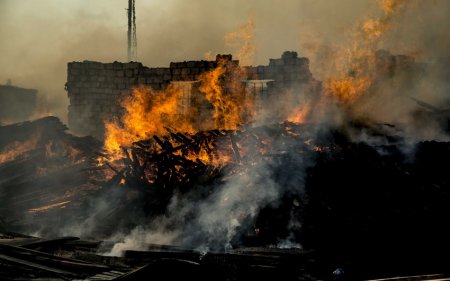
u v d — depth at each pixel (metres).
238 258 9.44
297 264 9.34
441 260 9.66
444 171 12.72
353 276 9.02
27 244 9.62
